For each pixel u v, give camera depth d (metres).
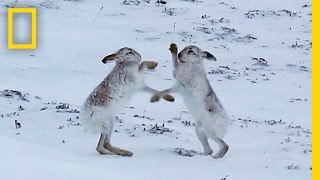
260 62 47.41
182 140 21.28
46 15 56.19
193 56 18.30
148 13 60.84
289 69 45.88
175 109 31.84
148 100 34.03
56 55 45.62
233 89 38.78
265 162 18.11
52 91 34.84
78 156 16.23
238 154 19.36
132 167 15.15
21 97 30.41
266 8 65.88
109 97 17.53
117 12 60.03
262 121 29.06
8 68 40.66
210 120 18.47
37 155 14.93
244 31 56.88
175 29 55.84
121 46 49.44
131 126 22.73
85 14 58.16
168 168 15.39
